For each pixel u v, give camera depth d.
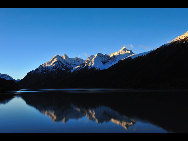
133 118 18.52
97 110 25.92
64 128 14.82
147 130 13.43
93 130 13.96
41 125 16.03
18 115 21.94
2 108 29.33
